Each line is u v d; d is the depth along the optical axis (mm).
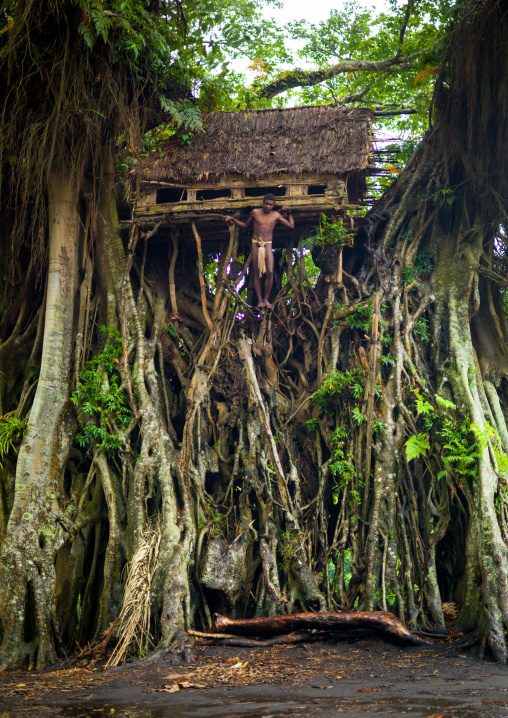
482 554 11000
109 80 13750
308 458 14086
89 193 15141
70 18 13109
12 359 14461
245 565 12398
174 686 8031
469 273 14953
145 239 14789
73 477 13180
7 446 12789
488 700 6574
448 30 14953
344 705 6477
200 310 15594
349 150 14336
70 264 14344
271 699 6992
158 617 10898
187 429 13406
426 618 11656
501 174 14836
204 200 14516
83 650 10969
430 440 13258
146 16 13812
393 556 12062
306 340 15227
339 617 10680
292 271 15312
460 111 14617
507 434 13812
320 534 12875
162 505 12219
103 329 14289
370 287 15086
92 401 13195
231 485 13203
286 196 14352
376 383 13680
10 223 14891
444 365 14031
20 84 13281
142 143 15789
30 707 7066
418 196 15641
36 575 11484
